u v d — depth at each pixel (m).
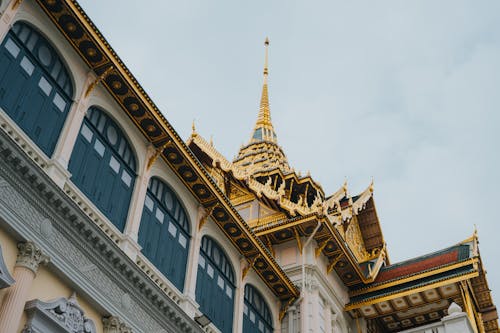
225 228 24.55
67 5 17.75
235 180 34.22
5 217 14.63
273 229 29.62
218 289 23.62
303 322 26.53
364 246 37.56
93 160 18.91
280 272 26.42
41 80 17.61
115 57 19.25
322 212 28.66
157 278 19.94
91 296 16.59
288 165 40.53
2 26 16.25
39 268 15.49
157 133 21.17
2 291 14.19
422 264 32.47
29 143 16.38
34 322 14.62
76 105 18.48
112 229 18.59
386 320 32.53
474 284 32.81
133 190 20.34
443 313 31.34
